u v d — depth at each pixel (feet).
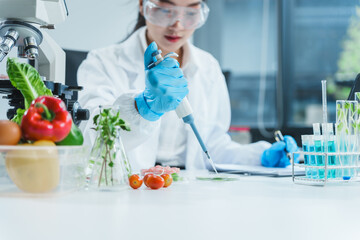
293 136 10.31
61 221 1.86
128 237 1.65
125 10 8.83
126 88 6.59
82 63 6.67
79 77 6.53
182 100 3.60
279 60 10.67
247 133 9.07
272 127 10.65
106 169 2.79
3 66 5.43
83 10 8.52
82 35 8.55
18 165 2.37
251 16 13.99
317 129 3.45
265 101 12.40
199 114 6.73
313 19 10.90
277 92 10.77
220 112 7.40
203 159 6.88
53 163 2.41
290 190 3.02
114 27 8.81
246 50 14.12
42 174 2.39
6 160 2.40
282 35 10.61
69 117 2.54
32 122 2.44
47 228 1.75
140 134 4.25
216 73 7.42
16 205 2.19
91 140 4.44
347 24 10.89
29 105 2.77
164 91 3.43
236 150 6.34
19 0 3.60
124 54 6.75
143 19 7.59
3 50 3.57
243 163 5.94
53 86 3.32
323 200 2.54
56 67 4.41
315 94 11.14
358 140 3.48
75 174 2.65
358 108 3.46
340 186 3.31
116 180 2.81
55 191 2.48
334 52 11.03
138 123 4.17
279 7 10.58
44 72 4.36
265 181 3.67
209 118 7.07
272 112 12.36
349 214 2.10
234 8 14.02
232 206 2.29
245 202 2.44
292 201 2.49
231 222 1.90
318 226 1.86
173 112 6.62
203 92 6.92
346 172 3.40
